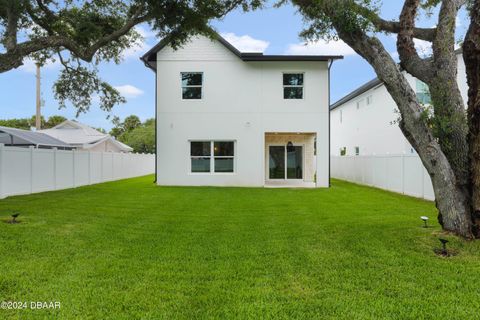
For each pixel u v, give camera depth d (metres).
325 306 3.26
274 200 10.61
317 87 15.04
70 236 5.71
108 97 12.54
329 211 8.55
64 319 2.98
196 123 15.12
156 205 9.42
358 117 22.83
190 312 3.14
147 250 5.07
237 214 8.14
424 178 10.96
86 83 12.12
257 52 14.91
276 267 4.36
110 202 9.81
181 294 3.54
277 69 15.09
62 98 12.05
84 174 15.34
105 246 5.23
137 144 40.03
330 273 4.13
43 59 11.51
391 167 13.35
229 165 15.22
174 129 15.11
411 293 3.56
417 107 5.46
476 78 5.04
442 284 3.78
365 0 5.55
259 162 15.12
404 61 5.77
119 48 11.80
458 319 3.02
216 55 15.09
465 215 5.30
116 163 19.36
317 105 15.03
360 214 8.08
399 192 12.66
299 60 14.87
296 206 9.41
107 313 3.11
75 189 13.44
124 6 10.32
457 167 5.33
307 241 5.61
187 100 15.12
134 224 6.88
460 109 5.32
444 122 5.17
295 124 15.07
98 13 10.30
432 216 7.76
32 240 5.36
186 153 15.13
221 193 12.37
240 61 15.09
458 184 5.34
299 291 3.62
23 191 11.23
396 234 5.84
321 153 15.02
